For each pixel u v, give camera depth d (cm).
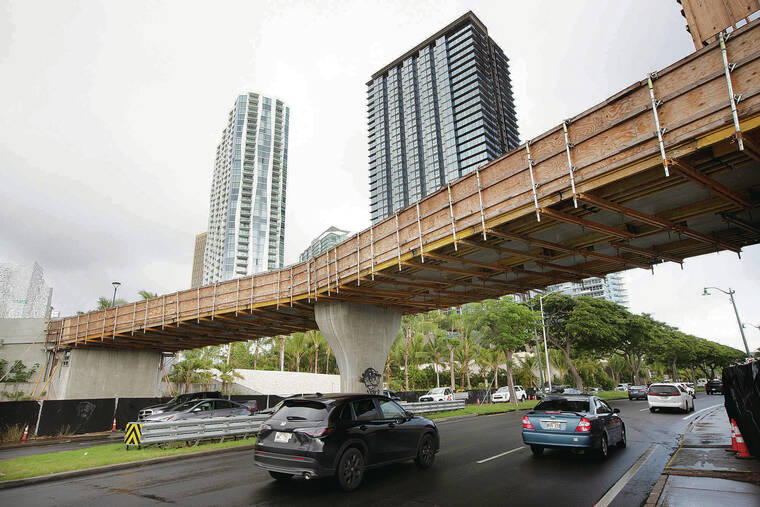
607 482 868
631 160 1002
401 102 16338
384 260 1798
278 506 724
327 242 15175
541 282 2181
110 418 2456
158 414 1811
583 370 7444
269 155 16362
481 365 6178
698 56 922
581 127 1127
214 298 2634
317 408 855
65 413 2278
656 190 1123
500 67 15488
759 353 3919
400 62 16588
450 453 1233
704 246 1584
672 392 2625
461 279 2128
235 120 16425
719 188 1093
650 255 1648
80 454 1321
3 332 3706
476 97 13888
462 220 1455
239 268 14912
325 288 2162
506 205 1302
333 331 2383
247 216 15450
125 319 3116
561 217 1242
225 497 789
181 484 912
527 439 1140
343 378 2391
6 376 3553
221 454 1365
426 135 14975
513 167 1296
